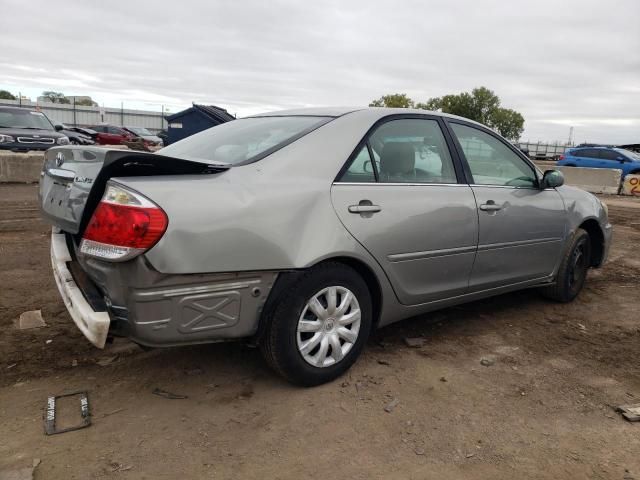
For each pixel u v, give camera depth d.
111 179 2.58
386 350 3.78
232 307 2.78
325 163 3.16
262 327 2.94
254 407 2.97
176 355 3.59
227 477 2.40
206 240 2.61
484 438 2.76
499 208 4.00
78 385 3.15
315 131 3.26
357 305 3.26
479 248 3.89
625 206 14.20
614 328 4.38
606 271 6.38
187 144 3.73
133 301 2.54
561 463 2.58
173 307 2.61
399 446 2.66
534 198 4.37
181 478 2.38
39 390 3.08
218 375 3.33
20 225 7.58
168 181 2.64
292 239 2.88
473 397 3.16
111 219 2.49
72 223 2.72
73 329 3.92
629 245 8.23
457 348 3.86
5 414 2.82
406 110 3.73
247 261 2.74
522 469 2.52
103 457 2.50
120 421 2.80
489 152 4.17
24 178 12.85
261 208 2.80
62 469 2.40
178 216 2.54
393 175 3.48
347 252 3.10
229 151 3.27
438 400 3.11
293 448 2.62
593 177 18.81
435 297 3.73
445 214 3.62
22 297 4.54
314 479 2.40
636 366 3.66
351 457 2.57
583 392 3.27
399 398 3.12
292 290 2.96
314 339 3.11
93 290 2.75
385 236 3.28
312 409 2.97
